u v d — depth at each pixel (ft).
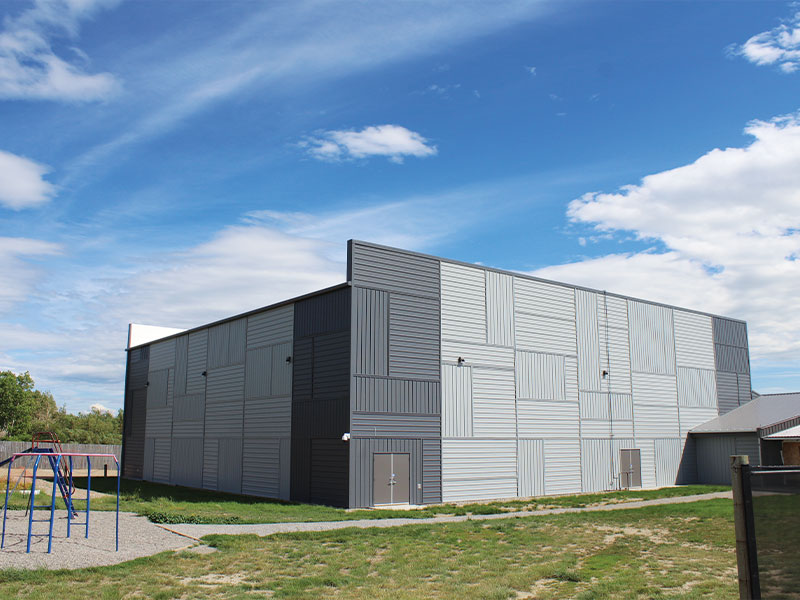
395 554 42.86
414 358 81.00
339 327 78.48
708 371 123.65
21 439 194.90
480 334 88.28
